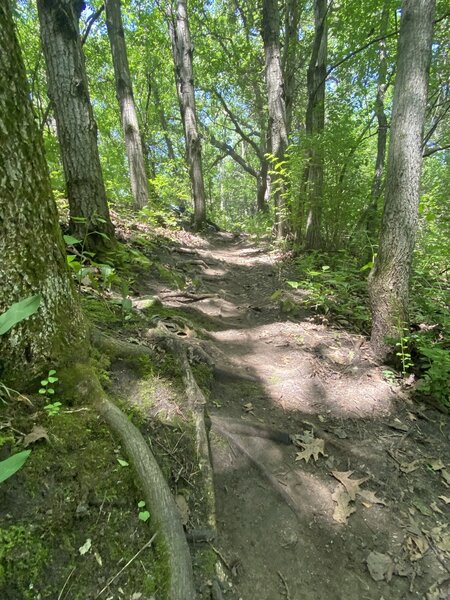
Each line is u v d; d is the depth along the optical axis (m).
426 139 6.65
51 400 1.92
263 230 10.44
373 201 6.89
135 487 1.73
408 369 3.57
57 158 5.64
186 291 5.12
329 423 2.87
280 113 8.55
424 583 1.88
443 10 6.59
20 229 1.79
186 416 2.36
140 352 2.64
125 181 11.78
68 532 1.50
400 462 2.59
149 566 1.52
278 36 8.43
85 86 4.26
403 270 3.50
